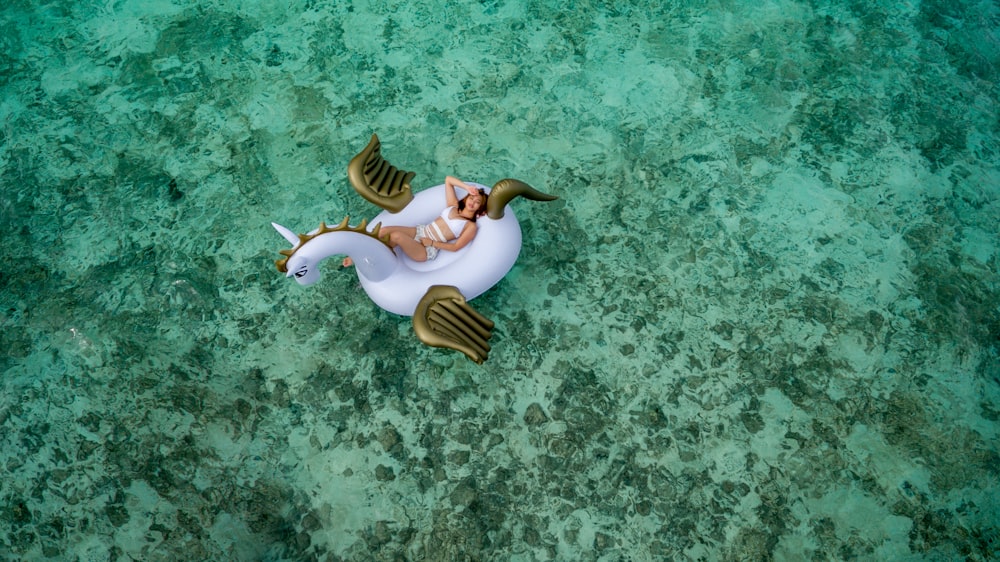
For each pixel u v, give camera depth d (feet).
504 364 14.69
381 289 13.96
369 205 16.42
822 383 14.52
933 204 16.51
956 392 14.44
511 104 17.75
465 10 19.07
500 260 14.21
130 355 14.64
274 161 16.94
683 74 18.24
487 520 13.35
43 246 15.88
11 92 17.85
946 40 18.76
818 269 15.74
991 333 15.07
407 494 13.56
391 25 18.84
